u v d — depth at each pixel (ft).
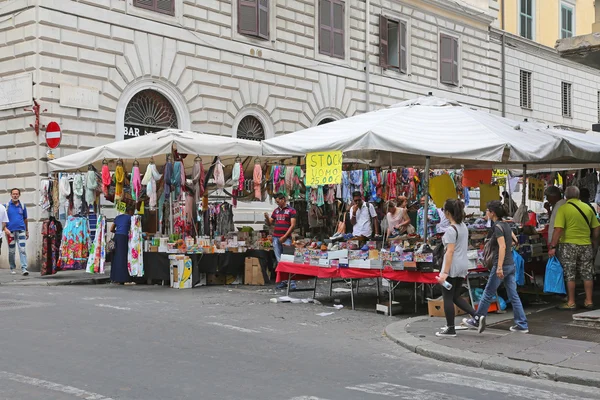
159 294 40.83
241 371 21.50
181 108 62.64
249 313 33.71
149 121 60.95
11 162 54.70
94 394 18.40
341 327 30.48
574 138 39.55
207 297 39.58
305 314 33.81
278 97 71.36
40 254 52.70
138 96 60.29
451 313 27.12
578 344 25.38
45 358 22.59
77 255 48.42
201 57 64.23
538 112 109.50
